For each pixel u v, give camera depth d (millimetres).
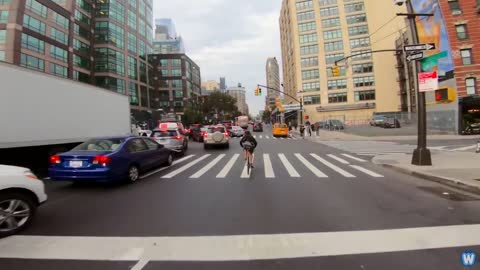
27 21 43031
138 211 5809
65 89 11227
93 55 58750
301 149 19656
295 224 4938
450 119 29016
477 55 27406
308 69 70938
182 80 91812
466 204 6066
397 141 24672
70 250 3994
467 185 7406
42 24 45781
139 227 4879
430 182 8477
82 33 55531
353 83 68250
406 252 3840
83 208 6047
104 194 7305
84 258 3754
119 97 16047
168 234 4555
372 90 67125
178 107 91125
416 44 10812
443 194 6977
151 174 10219
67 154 7938
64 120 11148
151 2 81312
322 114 69688
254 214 5512
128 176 8555
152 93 80188
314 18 70875
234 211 5719
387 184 8227
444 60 28797
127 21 66750
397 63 59156
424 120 10734
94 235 4535
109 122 14805
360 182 8531
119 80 62531
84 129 12500
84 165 7824
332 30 69812
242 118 65188
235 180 8992
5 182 4496
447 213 5457
